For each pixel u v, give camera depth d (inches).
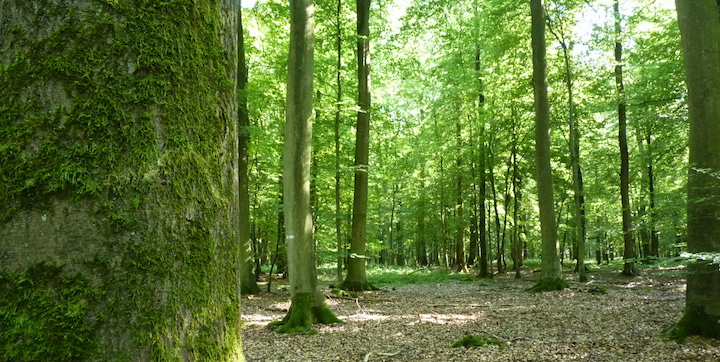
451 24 890.7
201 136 62.2
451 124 909.2
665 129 602.2
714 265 253.1
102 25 54.6
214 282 62.9
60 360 49.4
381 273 889.5
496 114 816.9
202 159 62.2
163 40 58.2
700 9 265.4
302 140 351.6
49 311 49.8
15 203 50.9
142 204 54.7
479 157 852.0
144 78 56.2
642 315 354.6
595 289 529.7
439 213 1047.0
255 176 712.4
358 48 604.7
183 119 59.7
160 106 57.3
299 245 354.6
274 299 515.2
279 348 286.2
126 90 55.0
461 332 321.7
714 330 253.1
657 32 594.9
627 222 738.8
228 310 65.8
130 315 52.7
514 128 827.4
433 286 680.4
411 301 501.4
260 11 634.2
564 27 677.3
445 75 873.5
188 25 61.3
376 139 918.4
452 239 1219.2
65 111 52.6
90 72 53.6
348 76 684.1
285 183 360.2
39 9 53.9
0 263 50.7
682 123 567.5
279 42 621.6
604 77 708.7
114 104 54.1
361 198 595.2
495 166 919.7
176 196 57.9
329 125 635.5
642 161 697.6
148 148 55.7
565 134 842.8
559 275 585.0
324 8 585.9
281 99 608.7
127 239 53.3
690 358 228.2
